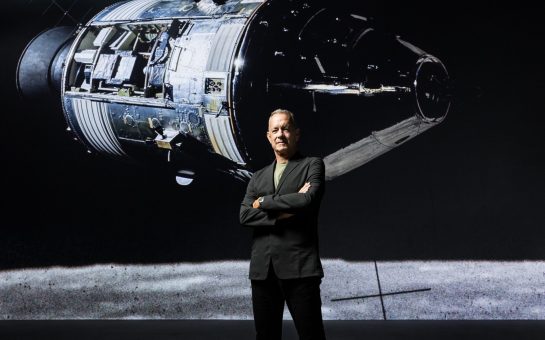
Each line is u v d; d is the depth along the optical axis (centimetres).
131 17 415
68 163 444
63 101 430
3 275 446
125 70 400
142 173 434
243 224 204
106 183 440
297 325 197
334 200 414
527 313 393
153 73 395
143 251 435
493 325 383
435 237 403
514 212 397
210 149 393
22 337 381
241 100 369
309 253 197
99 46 417
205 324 411
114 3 437
